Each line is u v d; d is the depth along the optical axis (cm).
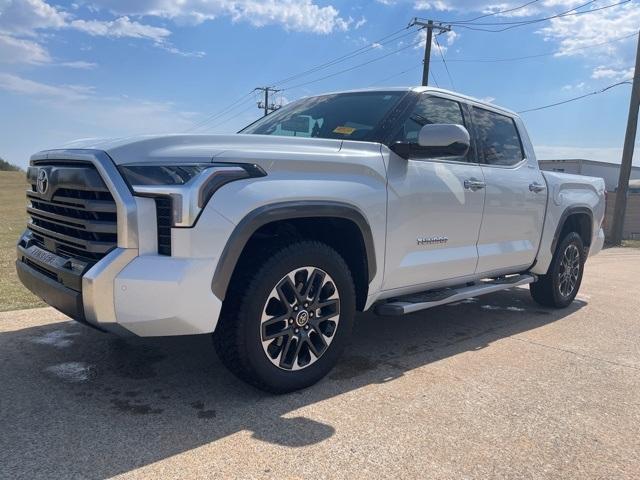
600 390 367
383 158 377
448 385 364
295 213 315
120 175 281
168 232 282
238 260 317
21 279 365
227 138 320
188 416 303
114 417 299
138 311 278
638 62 1878
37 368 366
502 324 537
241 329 306
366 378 371
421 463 264
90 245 285
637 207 2388
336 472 253
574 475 260
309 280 334
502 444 287
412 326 515
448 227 428
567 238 597
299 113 455
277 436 284
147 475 244
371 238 362
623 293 739
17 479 238
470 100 486
